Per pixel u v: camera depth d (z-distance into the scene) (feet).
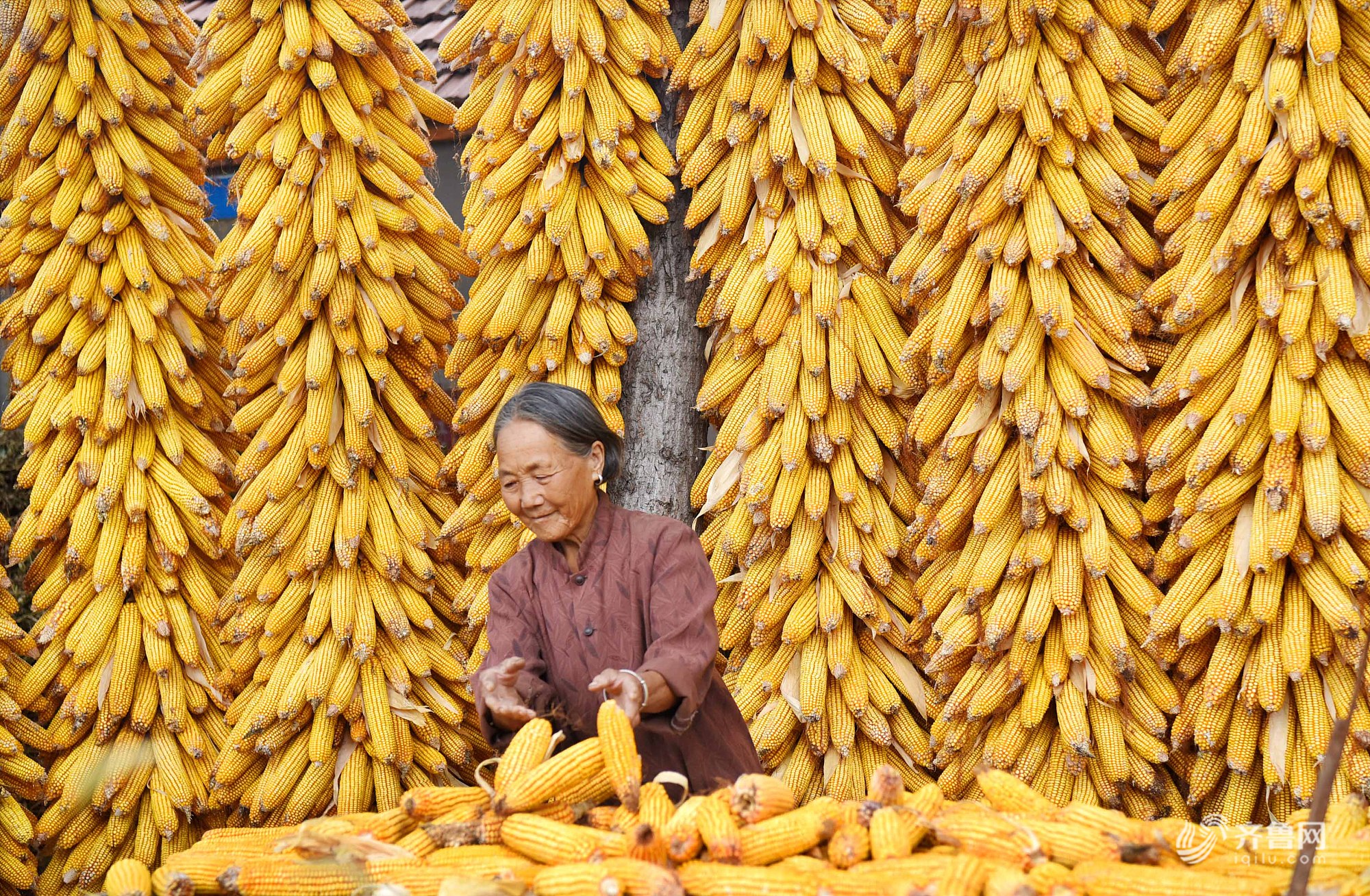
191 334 12.18
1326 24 8.34
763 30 10.05
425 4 18.75
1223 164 8.84
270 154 11.02
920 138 9.68
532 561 7.87
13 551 11.92
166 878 6.08
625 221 10.81
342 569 11.56
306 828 6.36
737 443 10.59
